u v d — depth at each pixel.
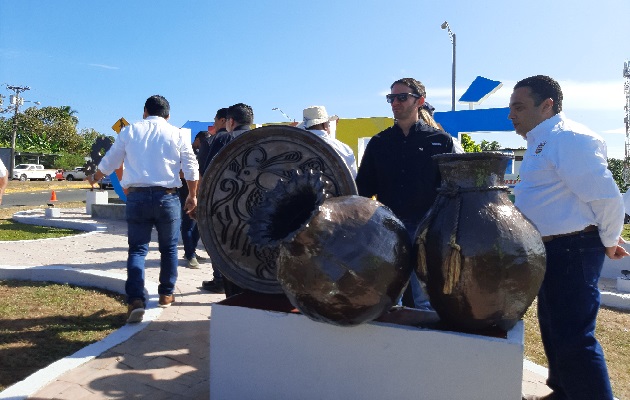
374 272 2.30
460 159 2.38
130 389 3.14
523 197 2.90
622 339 4.89
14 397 2.99
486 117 12.07
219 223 3.47
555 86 2.90
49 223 13.45
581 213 2.69
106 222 13.90
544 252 2.40
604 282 7.50
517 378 2.27
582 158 2.61
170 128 4.75
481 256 2.25
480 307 2.30
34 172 55.19
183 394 3.09
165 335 4.10
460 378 2.36
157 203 4.57
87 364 3.51
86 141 89.44
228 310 2.85
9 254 8.52
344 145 4.23
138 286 4.39
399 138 3.88
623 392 3.67
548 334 2.98
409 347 2.45
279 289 3.24
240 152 3.45
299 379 2.69
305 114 4.39
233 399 2.85
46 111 88.44
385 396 2.50
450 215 2.37
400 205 3.83
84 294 5.67
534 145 2.92
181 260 7.85
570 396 2.72
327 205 2.40
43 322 4.62
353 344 2.56
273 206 2.44
